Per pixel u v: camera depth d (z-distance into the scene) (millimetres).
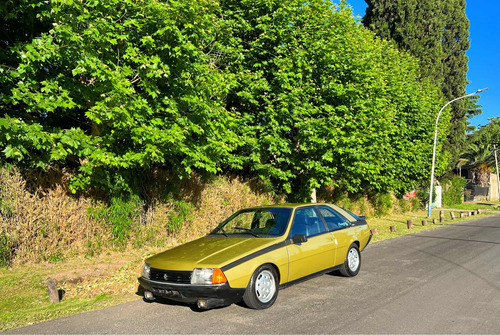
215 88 8641
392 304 5570
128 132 7574
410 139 20406
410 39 28516
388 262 8922
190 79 8398
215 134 9094
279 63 11258
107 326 4852
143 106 7285
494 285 6688
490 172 52719
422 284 6766
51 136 6504
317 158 12273
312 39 11734
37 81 7152
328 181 12500
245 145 11383
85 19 6711
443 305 5520
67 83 7133
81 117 9180
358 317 5008
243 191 13195
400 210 26078
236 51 10547
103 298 6234
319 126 11109
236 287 5043
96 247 9133
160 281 5262
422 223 18422
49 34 6945
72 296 6523
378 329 4578
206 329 4652
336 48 11867
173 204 11008
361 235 7613
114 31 7480
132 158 7430
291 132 12516
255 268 5270
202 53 8555
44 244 8305
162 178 10672
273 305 5570
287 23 11594
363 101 12336
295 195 14398
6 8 6746
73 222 8742
